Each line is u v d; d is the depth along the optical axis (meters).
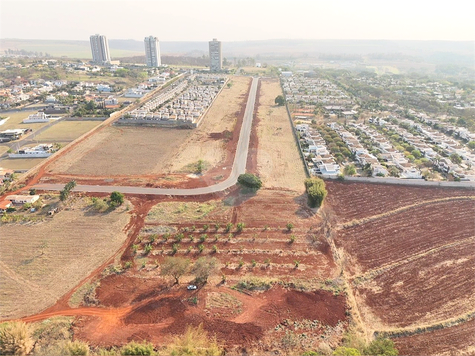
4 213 76.06
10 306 51.91
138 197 83.62
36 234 68.88
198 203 81.25
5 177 92.31
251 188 87.50
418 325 49.47
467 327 49.12
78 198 82.88
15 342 43.12
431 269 60.59
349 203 82.69
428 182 92.12
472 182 91.19
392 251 65.56
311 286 56.19
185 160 107.00
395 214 78.06
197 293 54.56
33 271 59.00
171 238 68.25
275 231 71.00
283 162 106.44
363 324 49.56
